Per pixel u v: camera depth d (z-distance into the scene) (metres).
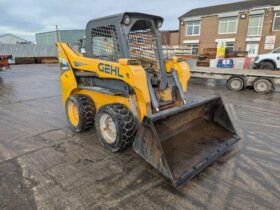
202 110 3.30
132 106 2.88
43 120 4.47
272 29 18.45
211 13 21.36
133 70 2.64
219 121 3.43
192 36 22.94
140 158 2.90
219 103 3.39
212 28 21.41
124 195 2.20
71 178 2.47
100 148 3.18
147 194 2.22
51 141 3.44
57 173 2.57
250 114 4.99
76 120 3.77
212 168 2.68
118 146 2.88
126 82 2.77
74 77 3.64
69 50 3.69
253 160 2.88
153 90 2.91
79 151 3.10
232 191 2.27
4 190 2.26
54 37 38.56
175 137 2.86
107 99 3.29
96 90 3.15
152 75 3.24
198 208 2.04
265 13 18.28
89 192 2.24
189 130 3.12
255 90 7.59
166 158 2.47
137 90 2.72
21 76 11.58
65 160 2.86
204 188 2.31
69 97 3.72
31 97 6.66
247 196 2.20
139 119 2.89
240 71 7.96
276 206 2.07
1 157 2.94
